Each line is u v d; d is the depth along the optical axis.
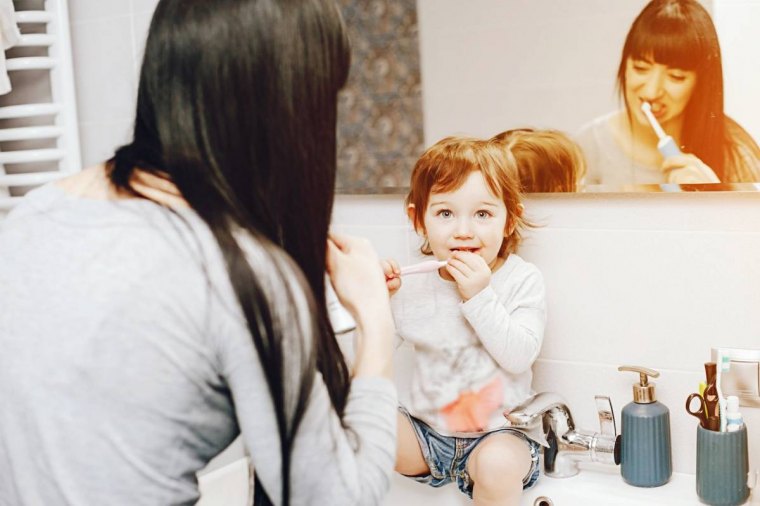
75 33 1.77
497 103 1.37
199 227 0.76
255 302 0.74
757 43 1.19
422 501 1.42
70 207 0.80
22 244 0.79
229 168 0.79
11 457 0.76
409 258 1.48
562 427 1.35
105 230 0.77
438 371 1.42
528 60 1.33
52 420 0.74
